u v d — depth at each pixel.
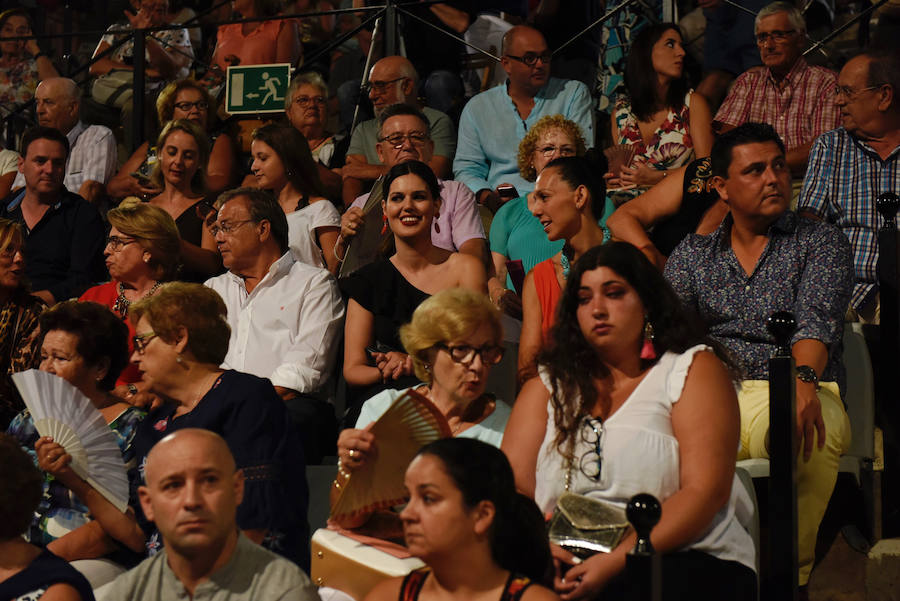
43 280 7.79
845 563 4.92
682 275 5.20
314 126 8.68
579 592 3.41
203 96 8.79
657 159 7.69
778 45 7.57
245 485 4.16
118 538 4.45
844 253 5.00
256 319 5.86
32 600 3.38
